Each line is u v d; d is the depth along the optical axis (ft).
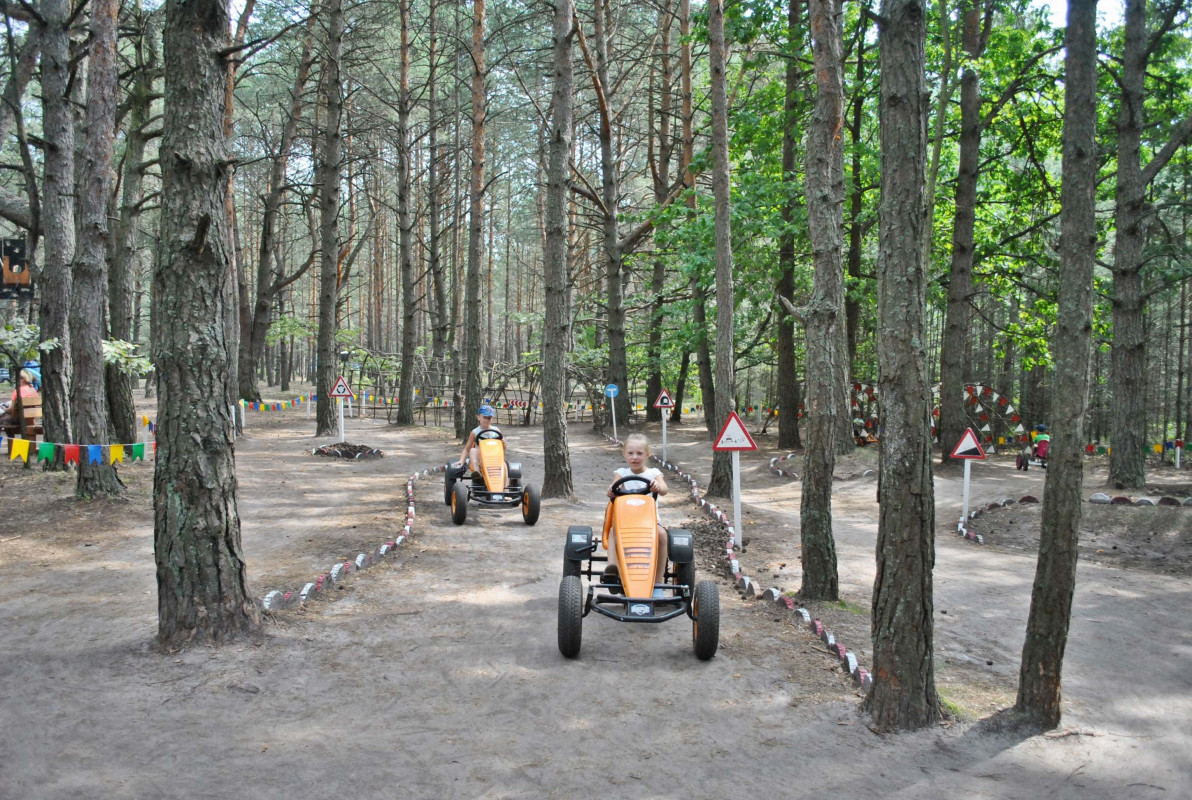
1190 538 35.12
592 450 76.18
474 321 73.77
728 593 26.86
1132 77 47.24
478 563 29.89
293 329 131.03
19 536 31.50
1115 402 47.62
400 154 88.12
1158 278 54.80
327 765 14.10
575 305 106.52
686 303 87.56
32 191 42.88
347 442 69.67
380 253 135.33
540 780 13.83
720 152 44.45
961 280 61.62
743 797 13.39
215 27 19.35
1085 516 39.45
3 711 15.81
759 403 97.71
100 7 37.09
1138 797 13.69
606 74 78.23
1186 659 21.72
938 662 20.95
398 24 96.63
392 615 23.03
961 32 51.03
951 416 62.23
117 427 51.31
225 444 19.95
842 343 62.49
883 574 16.33
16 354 46.96
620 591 22.20
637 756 14.82
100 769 13.67
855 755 14.96
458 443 76.13
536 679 18.52
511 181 140.36
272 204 97.30
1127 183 47.60
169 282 19.12
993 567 32.73
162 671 17.92
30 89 84.53
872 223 71.41
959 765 14.65
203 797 12.88
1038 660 16.38
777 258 72.08
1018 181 69.67
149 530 33.42
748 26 59.93
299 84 84.69
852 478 55.83
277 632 20.52
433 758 14.52
